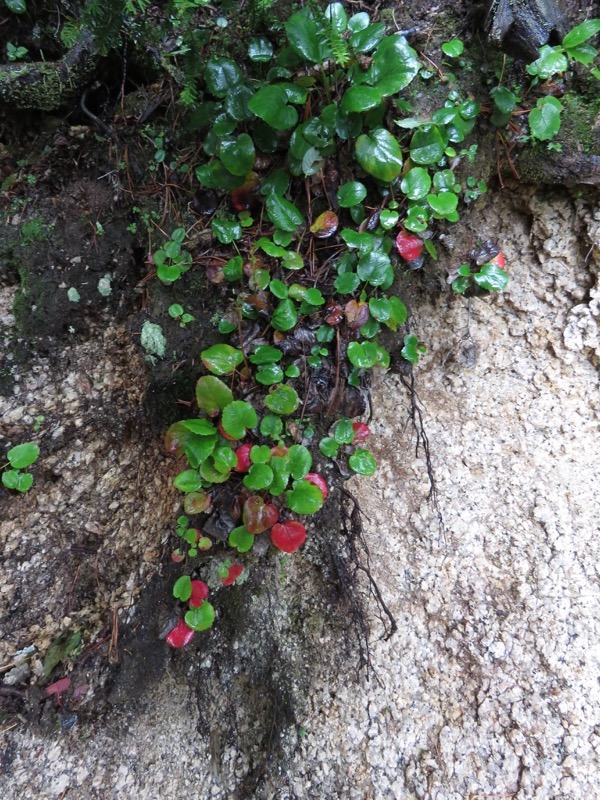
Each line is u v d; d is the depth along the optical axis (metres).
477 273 0.59
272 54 0.52
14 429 0.58
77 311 0.58
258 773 0.65
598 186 0.58
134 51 0.54
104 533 0.65
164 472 0.64
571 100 0.54
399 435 0.69
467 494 0.69
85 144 0.56
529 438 0.68
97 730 0.66
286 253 0.52
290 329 0.54
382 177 0.50
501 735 0.64
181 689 0.68
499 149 0.56
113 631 0.65
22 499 0.60
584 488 0.67
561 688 0.64
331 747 0.65
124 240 0.57
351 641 0.68
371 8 0.54
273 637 0.68
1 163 0.56
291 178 0.53
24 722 0.63
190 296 0.55
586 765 0.61
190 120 0.52
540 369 0.67
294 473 0.54
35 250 0.55
